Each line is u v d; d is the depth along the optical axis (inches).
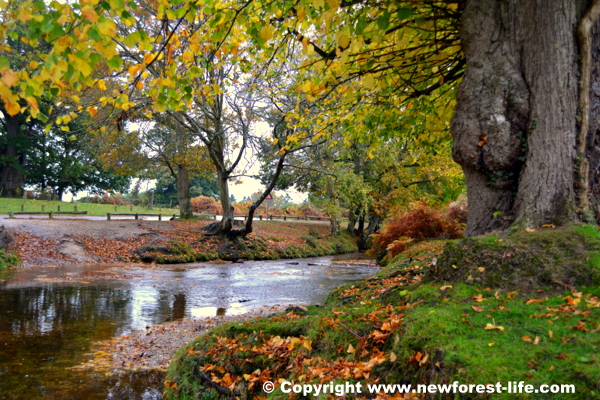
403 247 584.7
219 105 790.5
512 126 166.6
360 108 273.1
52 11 130.4
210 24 192.1
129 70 169.6
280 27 231.0
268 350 170.7
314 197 1332.4
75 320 322.0
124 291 458.9
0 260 576.7
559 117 158.4
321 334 160.6
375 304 183.3
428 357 110.0
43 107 1062.4
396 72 231.3
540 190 157.8
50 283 482.9
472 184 179.3
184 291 480.4
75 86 146.5
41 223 782.5
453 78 232.5
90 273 580.1
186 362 183.5
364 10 182.9
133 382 203.3
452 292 145.4
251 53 274.5
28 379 201.9
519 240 148.1
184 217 1143.0
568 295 127.6
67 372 213.3
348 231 1480.1
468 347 106.6
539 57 163.2
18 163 1338.6
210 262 820.6
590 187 159.2
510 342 106.7
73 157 1488.7
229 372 172.2
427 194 1058.7
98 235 796.0
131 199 1948.8
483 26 174.2
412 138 319.3
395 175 1031.0
